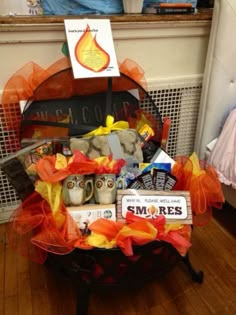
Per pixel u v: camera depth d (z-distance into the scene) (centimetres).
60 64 105
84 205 80
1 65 100
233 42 108
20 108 101
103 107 106
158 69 120
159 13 108
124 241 71
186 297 96
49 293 96
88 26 98
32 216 78
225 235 121
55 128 99
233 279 102
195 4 120
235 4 102
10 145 108
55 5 107
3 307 91
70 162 78
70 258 75
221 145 113
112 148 90
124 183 85
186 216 80
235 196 113
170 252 81
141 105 112
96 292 97
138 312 91
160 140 107
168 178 86
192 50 121
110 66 99
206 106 119
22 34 96
